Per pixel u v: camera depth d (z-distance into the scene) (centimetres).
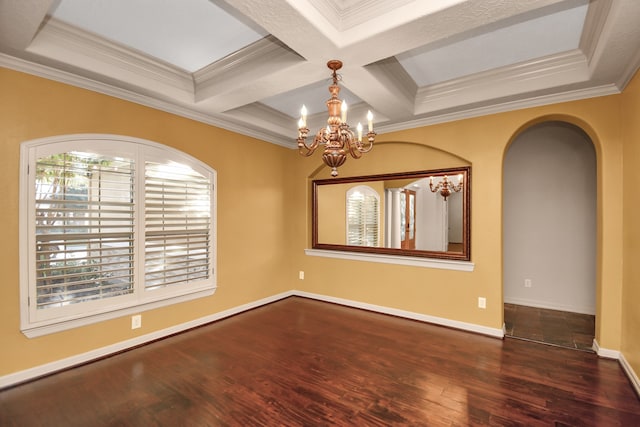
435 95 336
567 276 415
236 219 402
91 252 273
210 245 369
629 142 252
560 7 208
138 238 302
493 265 334
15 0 170
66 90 258
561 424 195
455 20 188
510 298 449
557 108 299
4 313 230
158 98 310
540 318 387
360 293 429
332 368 266
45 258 249
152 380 246
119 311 292
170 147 328
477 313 344
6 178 230
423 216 382
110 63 261
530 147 433
